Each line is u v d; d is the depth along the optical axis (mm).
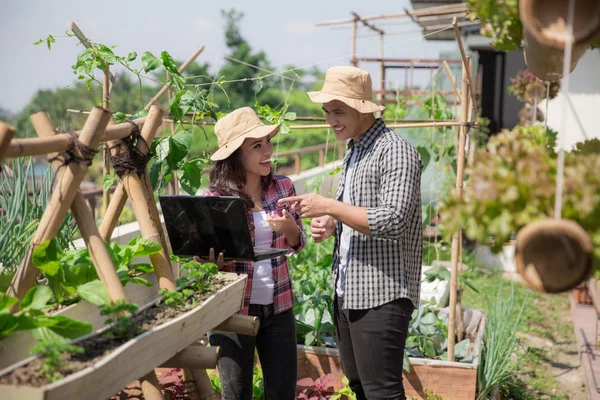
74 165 2059
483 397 3867
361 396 3084
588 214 1528
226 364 2764
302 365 3861
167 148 3283
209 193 2871
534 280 1621
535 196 1574
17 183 2846
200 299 2336
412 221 2770
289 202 2969
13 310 1984
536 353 5398
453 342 3904
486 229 1616
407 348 4094
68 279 2238
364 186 2738
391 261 2719
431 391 3693
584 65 6441
